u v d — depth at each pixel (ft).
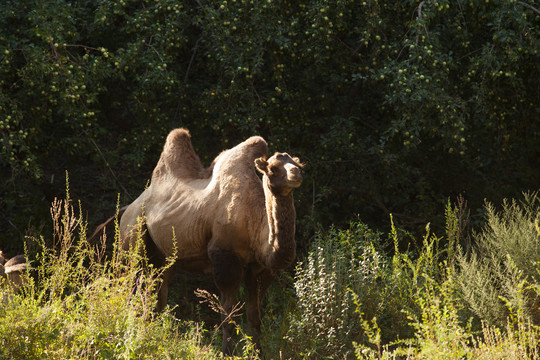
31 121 95.96
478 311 64.59
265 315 77.41
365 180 107.34
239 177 71.20
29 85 90.22
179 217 74.23
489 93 91.56
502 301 64.59
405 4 89.04
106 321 55.06
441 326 56.08
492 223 74.74
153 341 53.98
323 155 105.70
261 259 67.92
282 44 90.02
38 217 101.60
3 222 109.29
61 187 117.60
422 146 112.27
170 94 100.83
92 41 103.60
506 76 95.30
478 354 54.39
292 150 104.37
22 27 94.07
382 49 90.94
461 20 96.63
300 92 102.94
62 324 54.39
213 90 95.71
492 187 112.16
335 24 96.48
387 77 89.10
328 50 96.37
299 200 101.30
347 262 75.05
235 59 89.97
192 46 112.37
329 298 67.21
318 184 106.11
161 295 77.30
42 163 118.83
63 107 88.63
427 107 84.89
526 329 61.57
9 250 100.63
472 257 73.15
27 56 89.97
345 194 113.09
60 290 59.77
